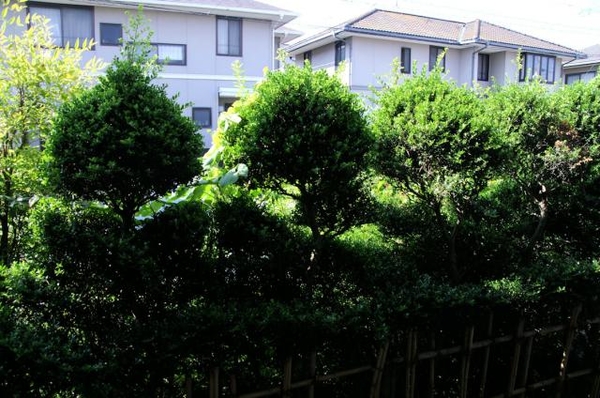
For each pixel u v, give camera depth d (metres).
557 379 3.17
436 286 2.74
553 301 3.00
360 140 2.56
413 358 2.62
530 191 3.53
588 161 3.27
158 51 13.12
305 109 2.50
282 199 3.22
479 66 18.36
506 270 3.26
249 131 2.55
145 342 2.01
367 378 2.62
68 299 2.12
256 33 14.05
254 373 2.38
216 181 2.65
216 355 2.18
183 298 2.40
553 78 19.41
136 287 2.19
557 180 3.38
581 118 3.46
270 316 2.24
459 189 2.88
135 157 2.09
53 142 2.12
